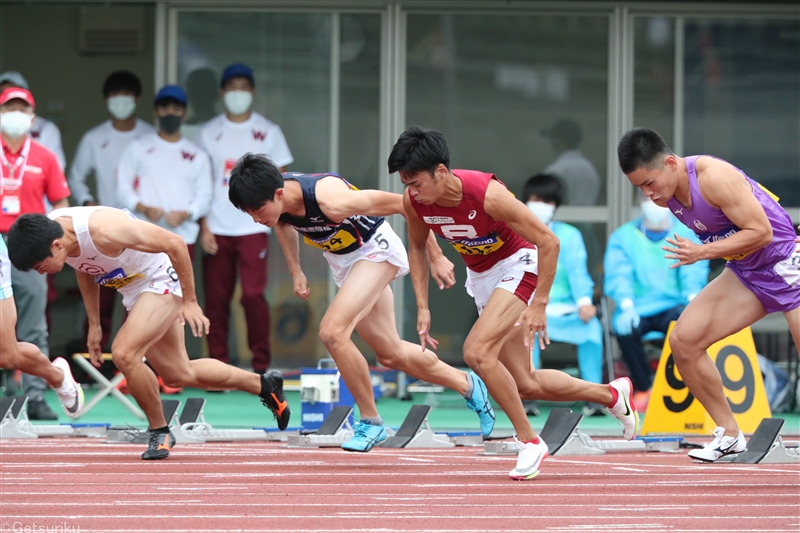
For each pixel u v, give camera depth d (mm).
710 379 20219
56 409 35406
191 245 38500
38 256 20297
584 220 40000
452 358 39719
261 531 13859
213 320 39062
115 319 41719
